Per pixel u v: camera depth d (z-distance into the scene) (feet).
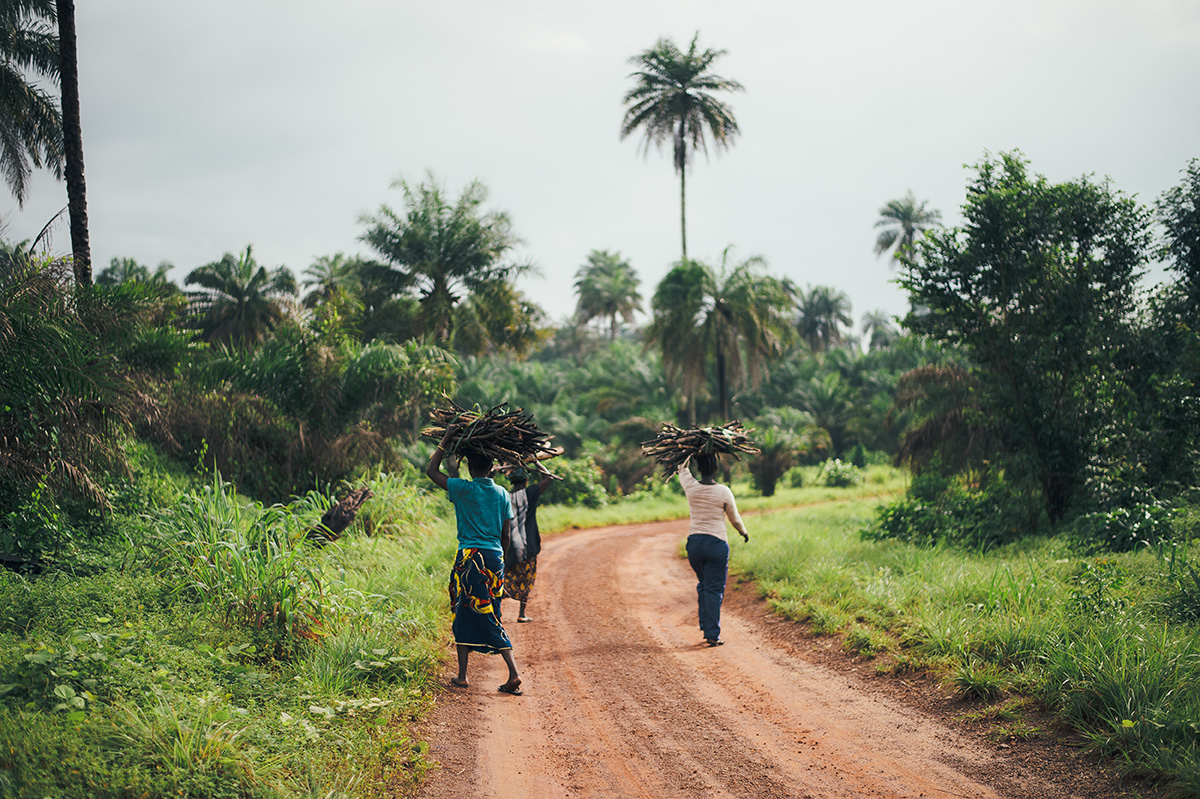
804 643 19.99
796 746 13.12
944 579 21.90
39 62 50.98
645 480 94.53
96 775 9.28
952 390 52.06
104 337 27.32
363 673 15.57
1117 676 12.82
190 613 16.62
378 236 88.48
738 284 104.68
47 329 22.54
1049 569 23.08
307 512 29.14
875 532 36.45
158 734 10.47
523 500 23.82
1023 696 14.11
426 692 15.48
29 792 8.57
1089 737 12.05
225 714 11.42
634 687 16.74
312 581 17.89
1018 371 36.63
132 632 14.25
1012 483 38.06
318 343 41.78
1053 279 35.42
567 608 26.02
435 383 45.70
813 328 239.30
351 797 10.37
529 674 17.78
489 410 16.49
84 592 16.57
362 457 40.11
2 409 21.89
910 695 15.29
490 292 89.15
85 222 35.96
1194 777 10.04
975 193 37.17
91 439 23.63
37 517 21.08
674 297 103.55
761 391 160.56
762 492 98.22
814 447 131.44
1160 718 11.63
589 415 135.54
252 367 39.70
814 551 30.48
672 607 26.40
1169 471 33.94
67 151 35.78
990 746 12.54
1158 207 38.06
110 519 23.15
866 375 166.30
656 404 126.31
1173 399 33.76
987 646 16.28
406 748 12.55
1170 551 21.89
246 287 125.70
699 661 18.86
